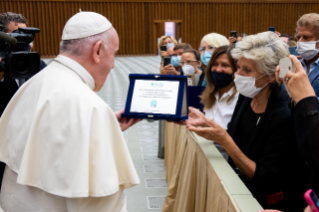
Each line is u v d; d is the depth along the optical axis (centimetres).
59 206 118
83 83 125
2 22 240
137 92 175
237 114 181
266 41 154
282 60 123
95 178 111
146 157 426
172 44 542
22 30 198
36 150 116
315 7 1627
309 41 266
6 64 186
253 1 1614
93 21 130
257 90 160
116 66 1293
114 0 1580
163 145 418
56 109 117
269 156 151
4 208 134
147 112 170
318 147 108
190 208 190
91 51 128
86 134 111
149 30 1639
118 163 120
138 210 299
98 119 115
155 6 1614
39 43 1541
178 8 1620
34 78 132
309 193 85
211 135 155
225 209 129
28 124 123
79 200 112
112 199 117
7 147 134
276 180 155
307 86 117
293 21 1639
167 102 170
